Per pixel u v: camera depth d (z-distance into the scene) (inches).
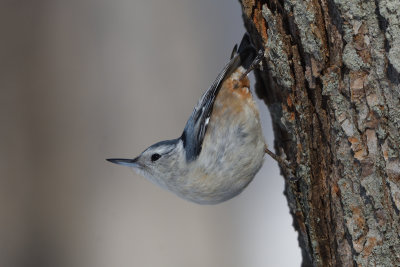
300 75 241.3
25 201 471.5
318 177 244.5
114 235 469.7
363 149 215.5
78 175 479.5
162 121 493.4
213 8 541.6
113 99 491.5
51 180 477.1
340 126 221.1
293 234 486.9
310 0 225.8
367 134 213.8
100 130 487.2
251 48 282.7
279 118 277.0
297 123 248.5
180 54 509.7
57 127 483.5
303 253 278.1
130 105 491.5
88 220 473.4
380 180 212.1
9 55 482.9
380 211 212.7
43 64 487.5
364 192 216.8
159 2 506.3
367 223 217.3
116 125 489.1
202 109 282.5
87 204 474.9
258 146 284.8
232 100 282.2
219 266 476.7
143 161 306.2
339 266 234.8
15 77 482.9
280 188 508.1
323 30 226.1
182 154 291.1
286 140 280.7
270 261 478.6
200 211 481.7
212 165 283.4
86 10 494.0
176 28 511.2
